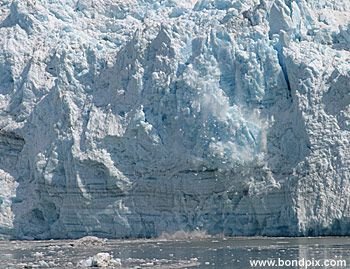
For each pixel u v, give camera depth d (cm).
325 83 18225
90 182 19388
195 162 18425
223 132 18350
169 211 18888
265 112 18550
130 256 15312
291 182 17838
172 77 19062
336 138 17825
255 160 18162
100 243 17912
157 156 18938
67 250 16800
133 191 19188
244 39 18888
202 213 18588
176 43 19362
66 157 19650
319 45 18862
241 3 19950
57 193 19750
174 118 18862
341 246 15712
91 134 19538
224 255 14950
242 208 18312
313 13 19562
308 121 17988
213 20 19625
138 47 19712
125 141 19312
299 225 17638
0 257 15775
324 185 17675
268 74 18638
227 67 18850
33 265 14275
